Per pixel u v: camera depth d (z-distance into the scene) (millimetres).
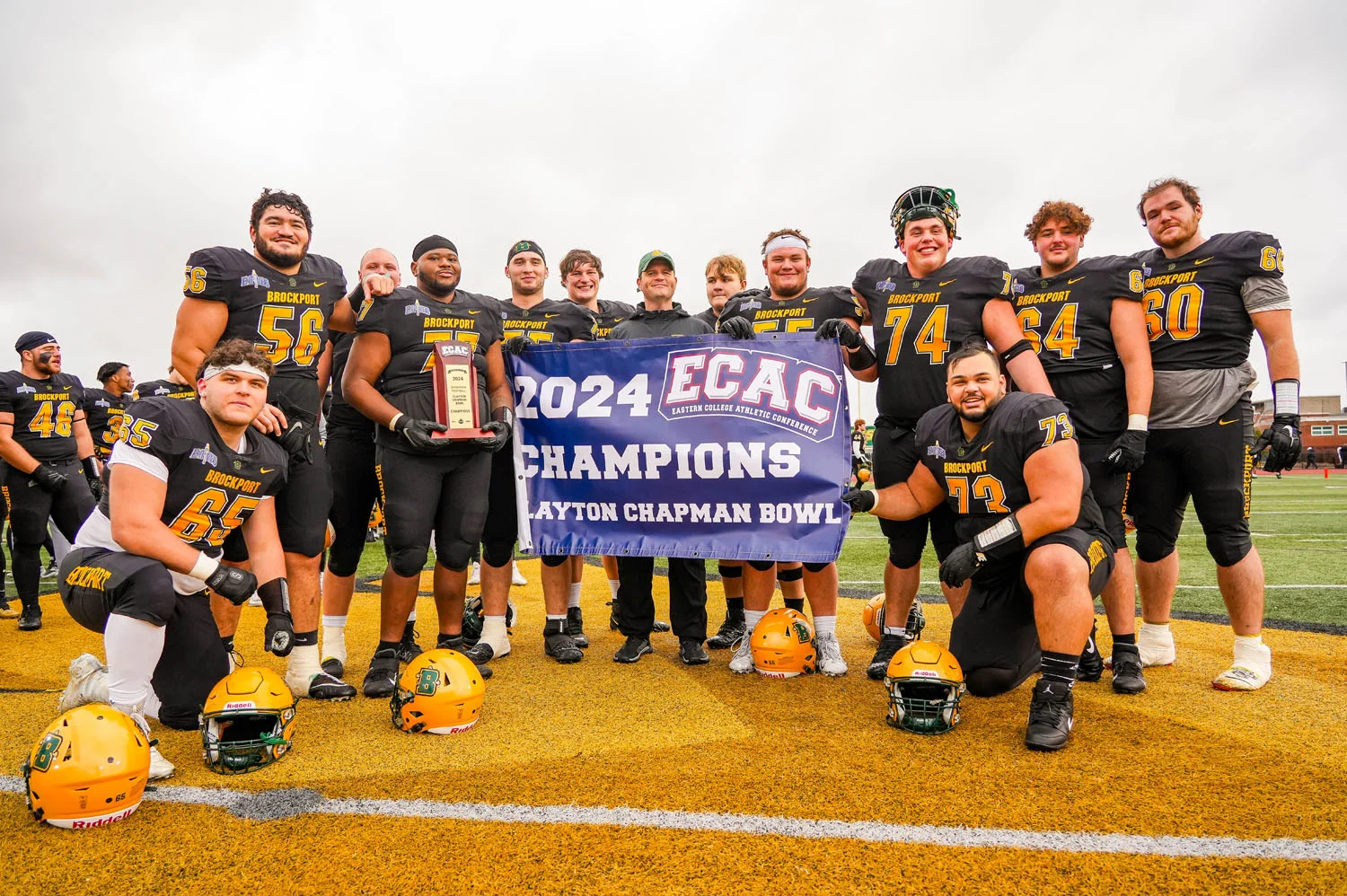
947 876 2000
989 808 2408
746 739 3096
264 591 3197
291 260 3812
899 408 4133
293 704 2916
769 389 4203
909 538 4098
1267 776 2643
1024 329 4262
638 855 2121
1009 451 3303
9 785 2670
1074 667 3029
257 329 3689
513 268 5410
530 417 4535
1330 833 2215
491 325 4336
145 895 1947
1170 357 3979
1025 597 3383
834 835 2232
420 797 2531
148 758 2438
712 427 4246
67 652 4910
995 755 2887
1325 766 2723
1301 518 13594
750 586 4316
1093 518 3367
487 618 4523
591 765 2812
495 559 4539
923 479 3814
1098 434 4031
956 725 3229
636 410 4371
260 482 3303
